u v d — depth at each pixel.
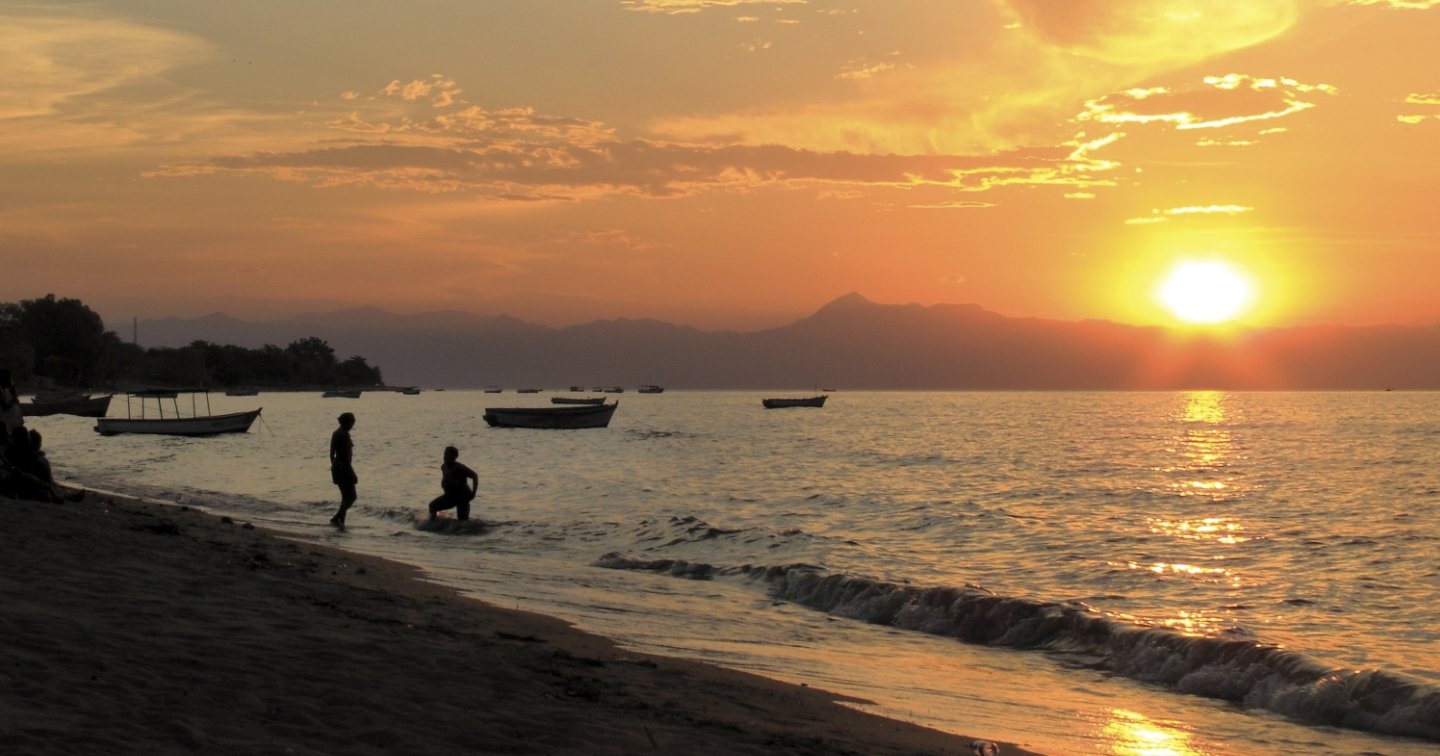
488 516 29.22
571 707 8.69
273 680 8.39
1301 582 20.22
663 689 10.04
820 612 16.16
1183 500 39.38
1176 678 12.05
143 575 12.84
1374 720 10.28
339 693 8.20
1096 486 45.34
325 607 12.24
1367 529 29.98
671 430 101.94
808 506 34.47
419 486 38.47
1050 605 14.34
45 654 8.30
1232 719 10.62
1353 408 196.00
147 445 65.56
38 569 12.38
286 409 165.38
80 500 21.69
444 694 8.63
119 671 8.05
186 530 19.52
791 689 10.80
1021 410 186.75
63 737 6.30
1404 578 20.95
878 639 14.23
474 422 117.12
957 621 14.79
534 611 14.66
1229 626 15.79
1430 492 43.12
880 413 168.88
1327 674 10.93
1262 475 52.16
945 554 23.69
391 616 12.37
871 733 9.17
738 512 32.47
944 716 10.23
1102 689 11.80
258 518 26.81
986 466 57.34
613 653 11.89
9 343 183.38
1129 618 14.86
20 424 21.08
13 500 19.31
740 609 16.00
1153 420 133.88
